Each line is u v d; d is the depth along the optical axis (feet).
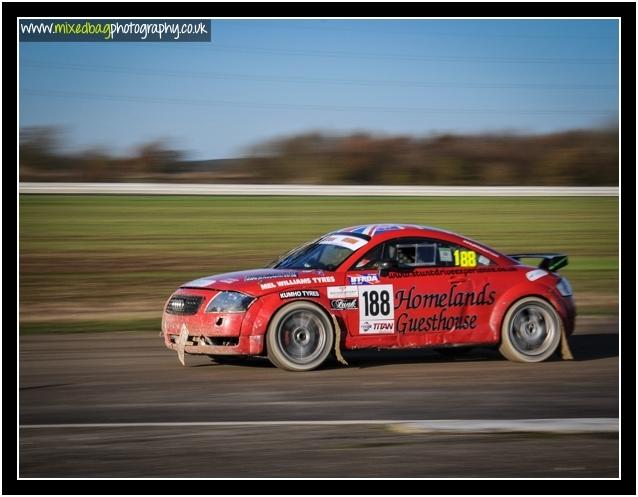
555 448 36.14
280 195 199.62
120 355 62.03
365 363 58.65
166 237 140.67
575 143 273.54
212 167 253.44
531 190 225.35
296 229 148.56
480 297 58.13
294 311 54.39
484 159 280.31
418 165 271.08
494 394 47.57
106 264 117.80
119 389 49.14
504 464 33.83
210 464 33.73
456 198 199.93
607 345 67.21
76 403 45.24
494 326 58.34
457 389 49.01
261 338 53.93
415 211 173.78
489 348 60.70
